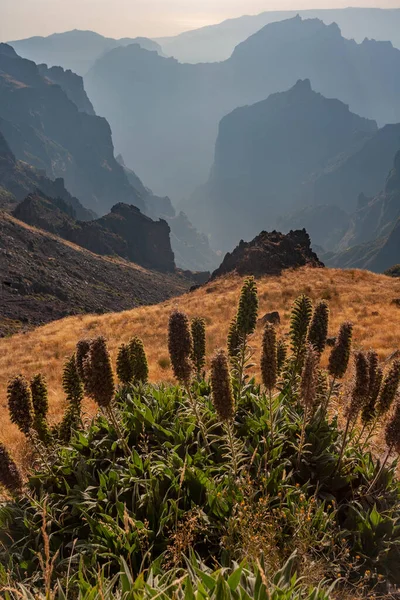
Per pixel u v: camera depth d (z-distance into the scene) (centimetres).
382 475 551
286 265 4675
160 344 2091
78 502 490
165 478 503
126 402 668
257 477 503
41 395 601
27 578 404
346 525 495
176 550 398
